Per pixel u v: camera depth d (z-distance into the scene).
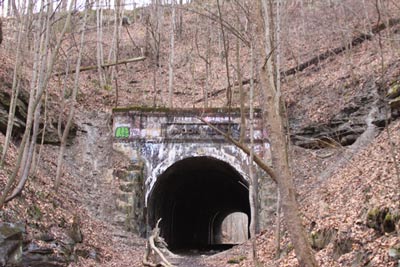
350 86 22.86
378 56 24.02
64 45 36.69
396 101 18.25
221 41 39.31
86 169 22.44
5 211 12.29
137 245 20.12
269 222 20.86
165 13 47.59
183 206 36.12
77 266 14.26
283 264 13.64
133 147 23.11
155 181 22.78
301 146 22.75
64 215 15.98
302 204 17.45
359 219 11.78
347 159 18.33
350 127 20.84
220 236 57.28
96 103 27.72
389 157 14.27
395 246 9.47
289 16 35.69
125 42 40.28
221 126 23.08
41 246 12.78
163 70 37.06
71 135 23.44
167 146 23.11
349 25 30.14
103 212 21.00
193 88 33.31
